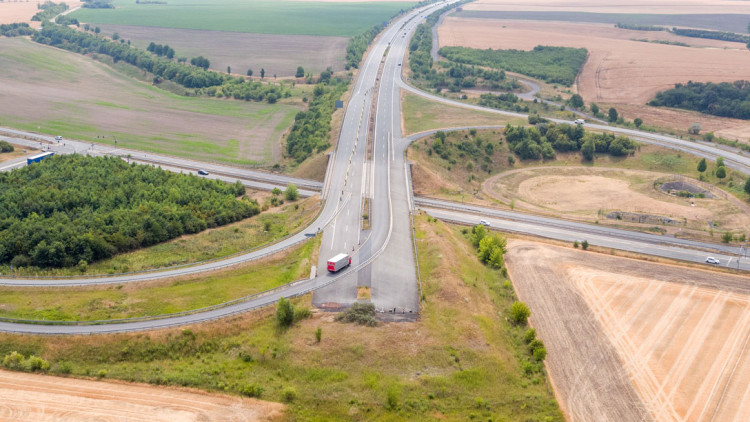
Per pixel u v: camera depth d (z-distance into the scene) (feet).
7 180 569.23
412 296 399.85
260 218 561.02
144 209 517.96
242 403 303.48
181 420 288.92
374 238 487.61
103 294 387.75
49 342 335.88
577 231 558.15
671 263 492.54
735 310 418.31
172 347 342.23
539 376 341.82
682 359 362.74
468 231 544.21
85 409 293.64
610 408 319.88
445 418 303.07
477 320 376.48
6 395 301.63
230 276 422.00
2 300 374.22
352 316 368.68
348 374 325.83
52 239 444.55
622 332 388.98
